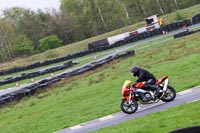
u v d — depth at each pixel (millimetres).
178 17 182500
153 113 37125
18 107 76000
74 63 132875
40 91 87188
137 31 169750
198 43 92000
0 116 71688
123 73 80500
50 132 45625
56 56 199000
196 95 41188
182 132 15680
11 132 52688
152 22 172625
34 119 58438
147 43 131750
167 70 65938
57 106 64312
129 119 39312
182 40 107562
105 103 53656
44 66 153500
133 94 42156
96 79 82312
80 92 71250
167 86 42344
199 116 30828
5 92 108500
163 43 117125
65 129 45000
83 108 54688
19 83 120938
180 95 44031
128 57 106125
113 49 149000
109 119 43156
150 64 82375
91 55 149625
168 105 40125
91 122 44719
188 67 62406
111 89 64250
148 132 30406
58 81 92562
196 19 147625
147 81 41969
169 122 31547
